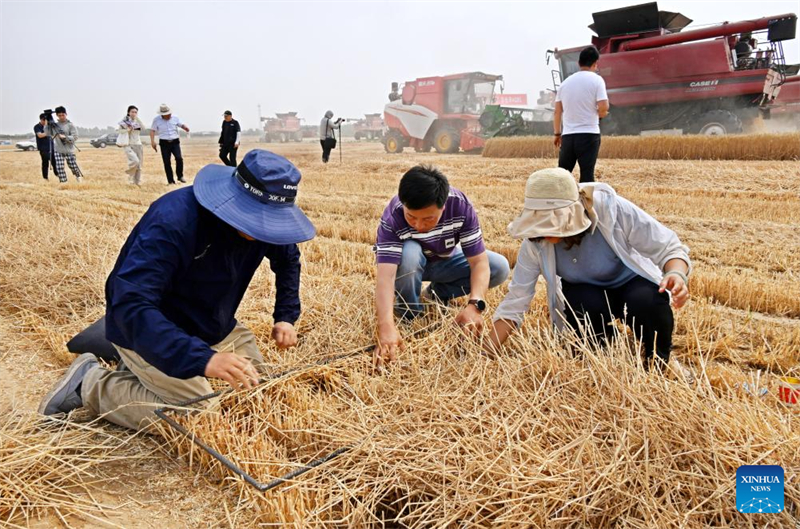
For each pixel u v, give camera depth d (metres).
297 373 3.48
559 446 2.70
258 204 2.68
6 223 7.84
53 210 10.16
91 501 2.62
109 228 8.18
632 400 2.75
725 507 2.40
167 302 2.90
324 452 2.89
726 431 2.64
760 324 4.46
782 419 2.73
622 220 3.39
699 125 18.84
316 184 14.58
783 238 7.27
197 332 3.04
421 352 3.75
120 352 3.20
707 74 18.12
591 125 7.98
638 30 19.50
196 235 2.70
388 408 3.12
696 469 2.52
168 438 3.04
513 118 24.44
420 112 28.11
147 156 34.06
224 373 2.54
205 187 2.69
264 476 2.66
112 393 3.18
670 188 11.62
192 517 2.57
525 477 2.44
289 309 3.38
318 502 2.51
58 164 16.02
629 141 17.36
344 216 9.64
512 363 3.37
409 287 4.19
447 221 3.97
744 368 3.86
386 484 2.64
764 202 9.71
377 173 17.75
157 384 3.10
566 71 21.45
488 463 2.55
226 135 17.34
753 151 15.55
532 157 20.55
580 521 2.38
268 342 4.12
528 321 4.06
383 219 3.87
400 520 2.47
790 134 15.20
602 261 3.54
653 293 3.42
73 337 3.87
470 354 3.53
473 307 3.88
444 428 2.87
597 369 2.99
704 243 7.14
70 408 3.28
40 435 2.95
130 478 2.83
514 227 3.36
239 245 2.85
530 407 2.91
